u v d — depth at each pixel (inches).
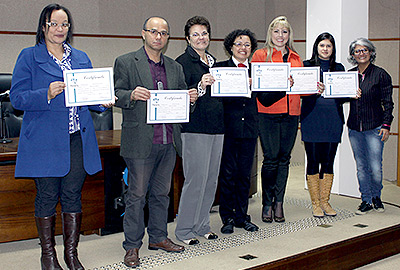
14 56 208.7
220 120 122.3
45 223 100.7
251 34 129.9
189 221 126.9
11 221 121.1
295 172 243.9
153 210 119.1
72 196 102.8
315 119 148.2
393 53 222.8
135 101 105.8
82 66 102.3
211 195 129.5
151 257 116.3
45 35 97.2
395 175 224.7
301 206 171.2
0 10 204.4
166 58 113.1
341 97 145.6
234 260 113.8
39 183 100.0
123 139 109.3
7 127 165.9
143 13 241.0
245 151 133.4
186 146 122.0
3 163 118.6
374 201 161.8
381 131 154.1
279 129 140.6
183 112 108.5
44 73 96.4
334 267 121.4
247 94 122.2
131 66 107.8
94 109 107.8
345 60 187.6
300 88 137.8
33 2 210.8
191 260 114.0
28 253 123.1
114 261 114.4
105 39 231.1
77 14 222.7
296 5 273.9
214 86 120.5
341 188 190.7
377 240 133.5
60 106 97.6
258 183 216.1
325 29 191.5
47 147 96.9
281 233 136.3
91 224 132.6
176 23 253.1
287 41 141.3
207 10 265.1
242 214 139.9
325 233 136.1
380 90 154.4
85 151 100.7
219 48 272.2
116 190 136.6
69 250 103.3
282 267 109.4
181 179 149.7
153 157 109.9
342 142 188.9
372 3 227.6
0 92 162.1
